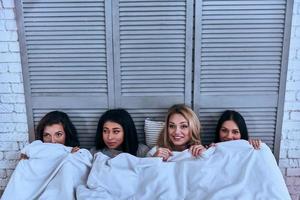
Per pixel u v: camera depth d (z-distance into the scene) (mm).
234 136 1804
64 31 1790
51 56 1825
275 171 1604
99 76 1854
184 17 1757
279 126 1908
